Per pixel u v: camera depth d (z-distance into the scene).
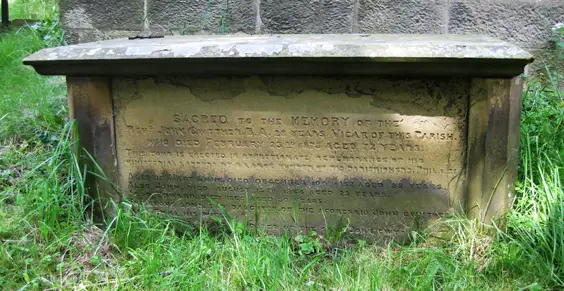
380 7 3.82
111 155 2.48
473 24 3.78
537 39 3.77
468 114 2.27
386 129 2.32
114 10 4.09
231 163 2.45
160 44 2.38
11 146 3.06
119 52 2.25
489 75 2.16
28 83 3.70
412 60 2.08
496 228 2.29
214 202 2.49
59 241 2.30
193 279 2.08
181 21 4.05
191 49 2.21
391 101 2.29
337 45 2.14
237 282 2.09
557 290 2.04
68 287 2.11
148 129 2.45
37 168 2.78
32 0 6.84
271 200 2.47
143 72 2.30
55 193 2.47
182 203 2.52
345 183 2.40
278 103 2.34
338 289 2.08
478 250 2.29
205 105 2.39
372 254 2.30
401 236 2.43
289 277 2.12
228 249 2.25
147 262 2.15
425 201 2.39
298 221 2.48
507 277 2.12
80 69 2.33
